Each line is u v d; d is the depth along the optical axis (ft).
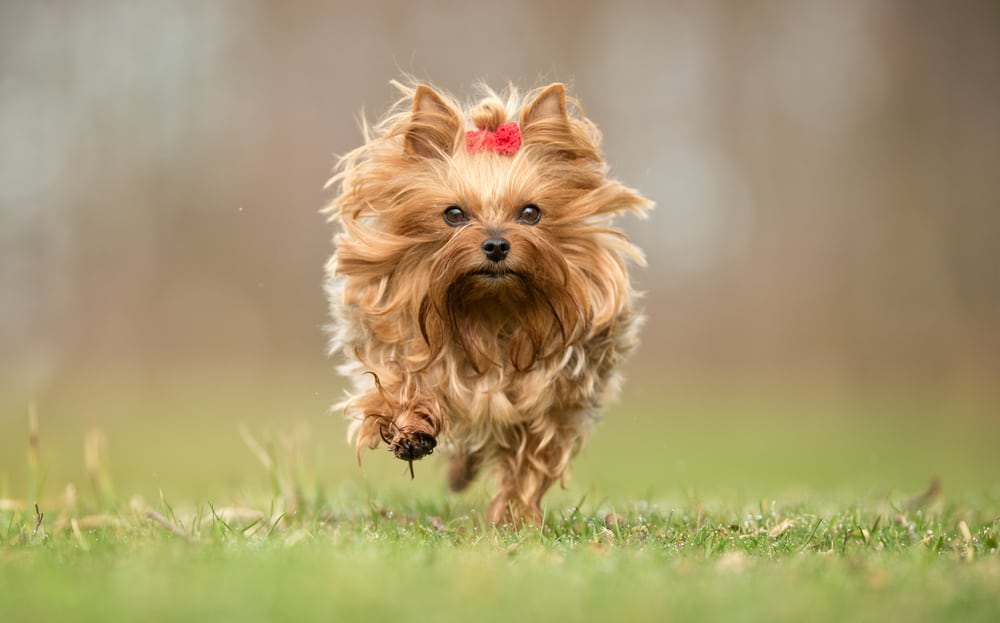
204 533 15.53
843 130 112.78
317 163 115.96
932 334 103.55
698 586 11.44
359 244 17.83
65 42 115.44
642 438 56.59
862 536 15.94
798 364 103.60
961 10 114.52
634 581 11.62
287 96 116.78
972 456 47.37
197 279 113.09
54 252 111.24
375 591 10.66
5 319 109.29
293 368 106.52
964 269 106.63
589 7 116.16
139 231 112.37
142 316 111.14
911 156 110.22
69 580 11.30
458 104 19.45
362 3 117.50
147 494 26.17
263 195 114.42
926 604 10.82
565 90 18.53
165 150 114.42
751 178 112.78
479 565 12.07
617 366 19.10
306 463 23.86
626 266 18.44
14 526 16.63
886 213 108.27
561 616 10.07
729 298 108.06
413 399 17.67
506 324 18.08
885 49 114.73
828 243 108.27
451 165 17.76
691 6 117.29
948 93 114.21
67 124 113.50
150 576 11.32
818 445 52.90
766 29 117.19
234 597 10.39
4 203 110.52
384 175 18.16
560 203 18.07
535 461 18.40
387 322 17.97
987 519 18.89
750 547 15.28
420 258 17.87
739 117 115.03
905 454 48.34
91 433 23.68
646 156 114.42
